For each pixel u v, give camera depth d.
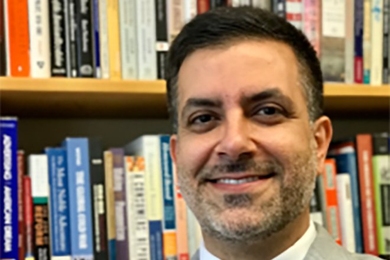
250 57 0.87
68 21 1.12
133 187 1.15
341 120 1.50
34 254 1.10
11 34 1.10
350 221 1.23
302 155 0.88
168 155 1.17
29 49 1.10
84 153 1.13
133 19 1.15
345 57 1.24
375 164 1.26
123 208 1.14
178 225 1.16
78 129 1.36
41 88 1.09
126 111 1.30
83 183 1.12
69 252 1.11
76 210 1.12
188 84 0.90
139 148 1.19
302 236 0.92
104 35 1.14
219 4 1.19
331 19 1.23
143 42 1.15
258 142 0.86
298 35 0.94
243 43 0.88
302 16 1.22
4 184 1.08
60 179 1.12
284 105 0.87
